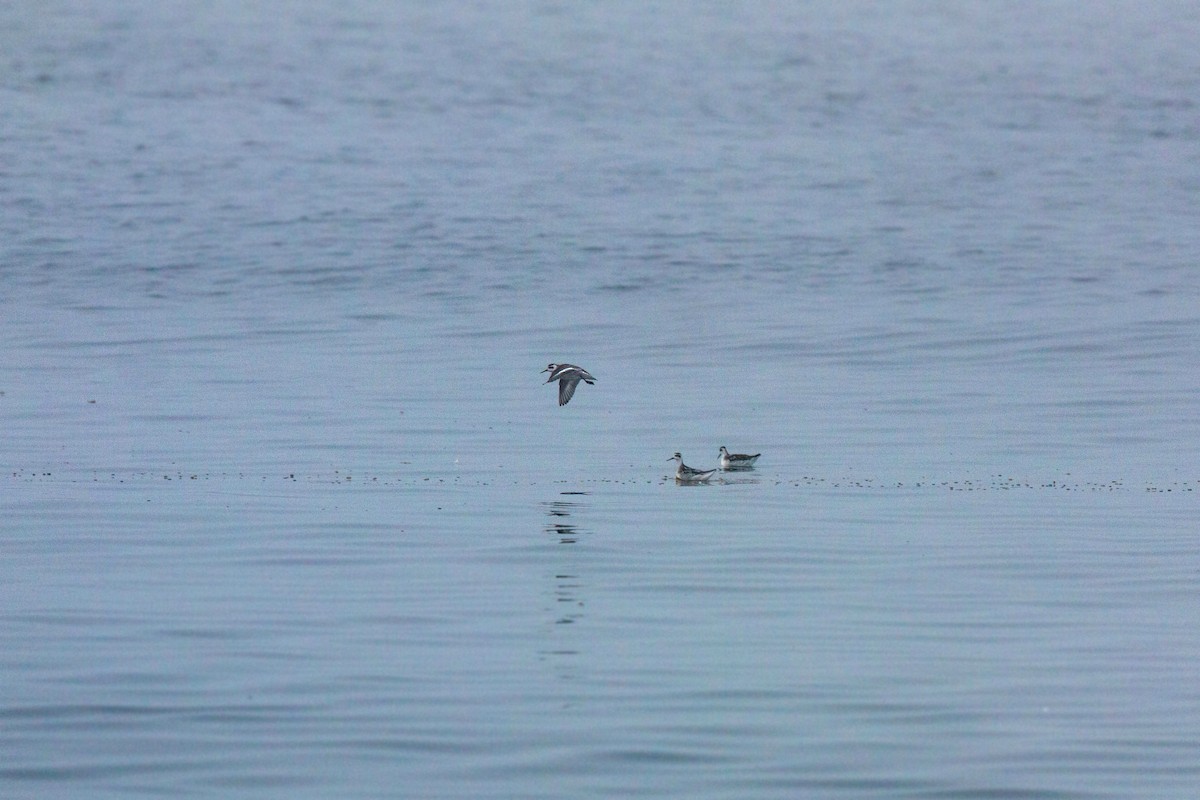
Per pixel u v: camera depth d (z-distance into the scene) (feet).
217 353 171.53
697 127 334.85
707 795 63.36
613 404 149.79
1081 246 229.66
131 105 354.95
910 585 92.27
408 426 140.26
